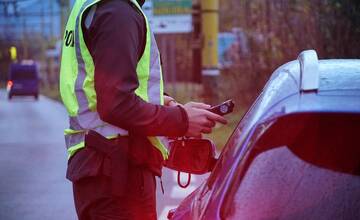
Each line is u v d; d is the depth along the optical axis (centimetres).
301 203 314
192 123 388
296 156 322
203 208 339
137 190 391
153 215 400
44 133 2389
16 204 1102
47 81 8838
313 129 321
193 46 2292
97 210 388
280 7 1942
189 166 434
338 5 1576
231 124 1981
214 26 2255
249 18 2228
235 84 2338
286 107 329
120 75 371
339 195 313
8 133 2411
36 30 9331
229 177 331
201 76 2422
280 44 2011
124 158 385
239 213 316
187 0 2539
